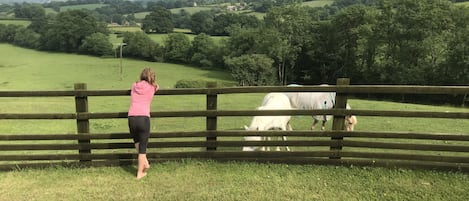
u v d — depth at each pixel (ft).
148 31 368.27
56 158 21.48
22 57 298.56
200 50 269.64
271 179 19.49
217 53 259.39
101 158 21.52
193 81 178.91
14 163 23.48
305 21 222.28
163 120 55.36
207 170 20.59
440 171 20.20
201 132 21.65
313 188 18.51
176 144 21.70
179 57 279.08
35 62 275.39
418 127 41.68
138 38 296.51
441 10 165.17
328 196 17.72
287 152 21.49
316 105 31.14
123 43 308.40
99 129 47.34
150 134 21.49
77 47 324.19
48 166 21.30
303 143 21.53
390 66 178.19
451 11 169.99
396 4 178.19
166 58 285.64
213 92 20.97
